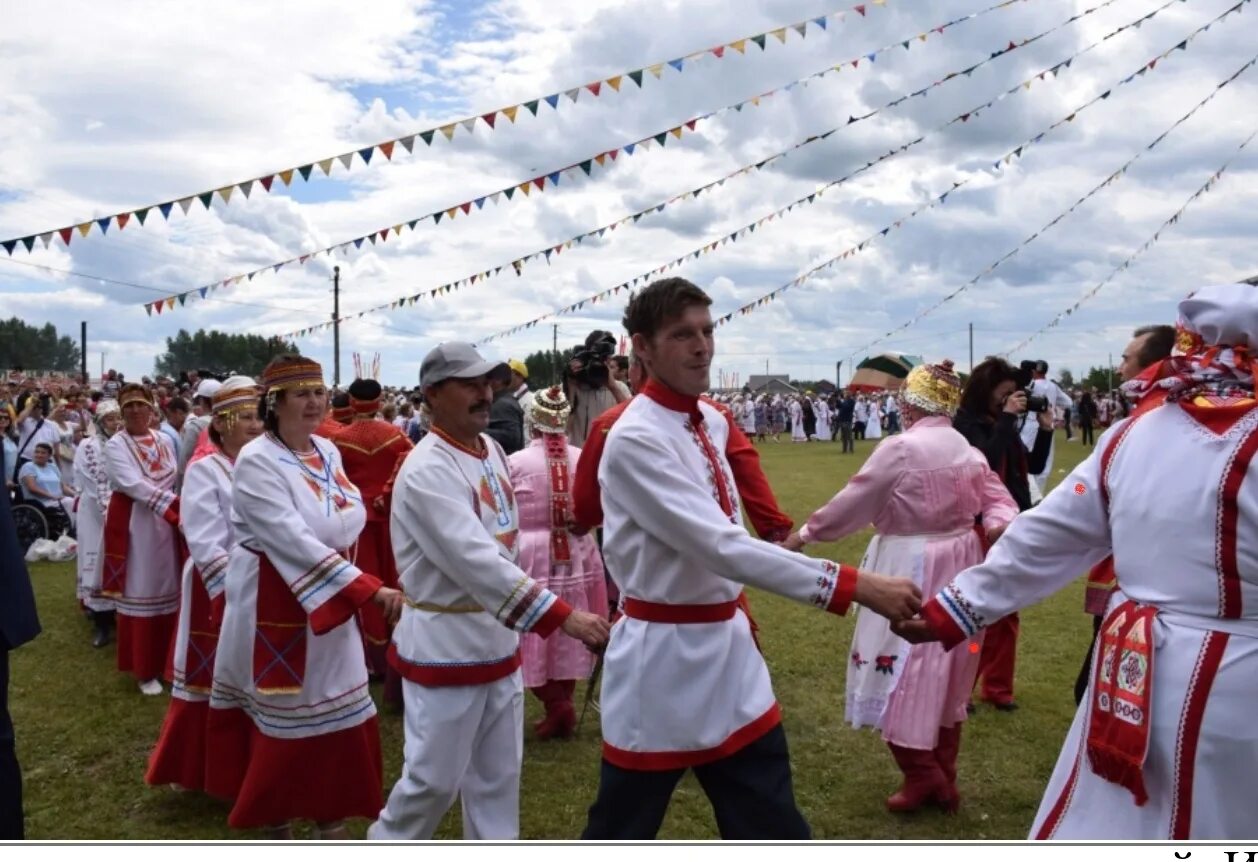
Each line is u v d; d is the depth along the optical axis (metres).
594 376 5.95
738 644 2.77
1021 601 2.69
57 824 4.29
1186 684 2.26
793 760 4.82
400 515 3.29
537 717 5.67
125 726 5.59
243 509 3.69
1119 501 2.46
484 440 3.50
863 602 2.61
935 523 4.19
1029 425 9.22
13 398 14.11
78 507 8.08
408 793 3.22
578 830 4.14
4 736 3.29
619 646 2.79
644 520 2.70
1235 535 2.24
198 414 8.41
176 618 6.30
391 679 5.81
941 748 4.25
